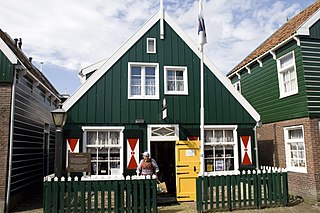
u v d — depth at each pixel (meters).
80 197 8.18
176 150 10.72
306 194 10.29
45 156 14.57
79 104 10.27
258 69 13.98
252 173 9.15
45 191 8.00
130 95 10.72
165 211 8.95
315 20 10.83
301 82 10.67
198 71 11.45
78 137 10.09
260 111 13.72
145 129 10.66
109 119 10.41
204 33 10.28
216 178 8.80
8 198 8.89
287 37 11.28
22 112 10.36
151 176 8.51
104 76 10.62
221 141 11.25
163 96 10.98
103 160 10.30
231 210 8.79
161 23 11.38
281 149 11.96
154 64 11.09
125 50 10.92
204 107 11.23
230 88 11.55
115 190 8.23
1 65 9.33
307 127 10.38
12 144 9.21
